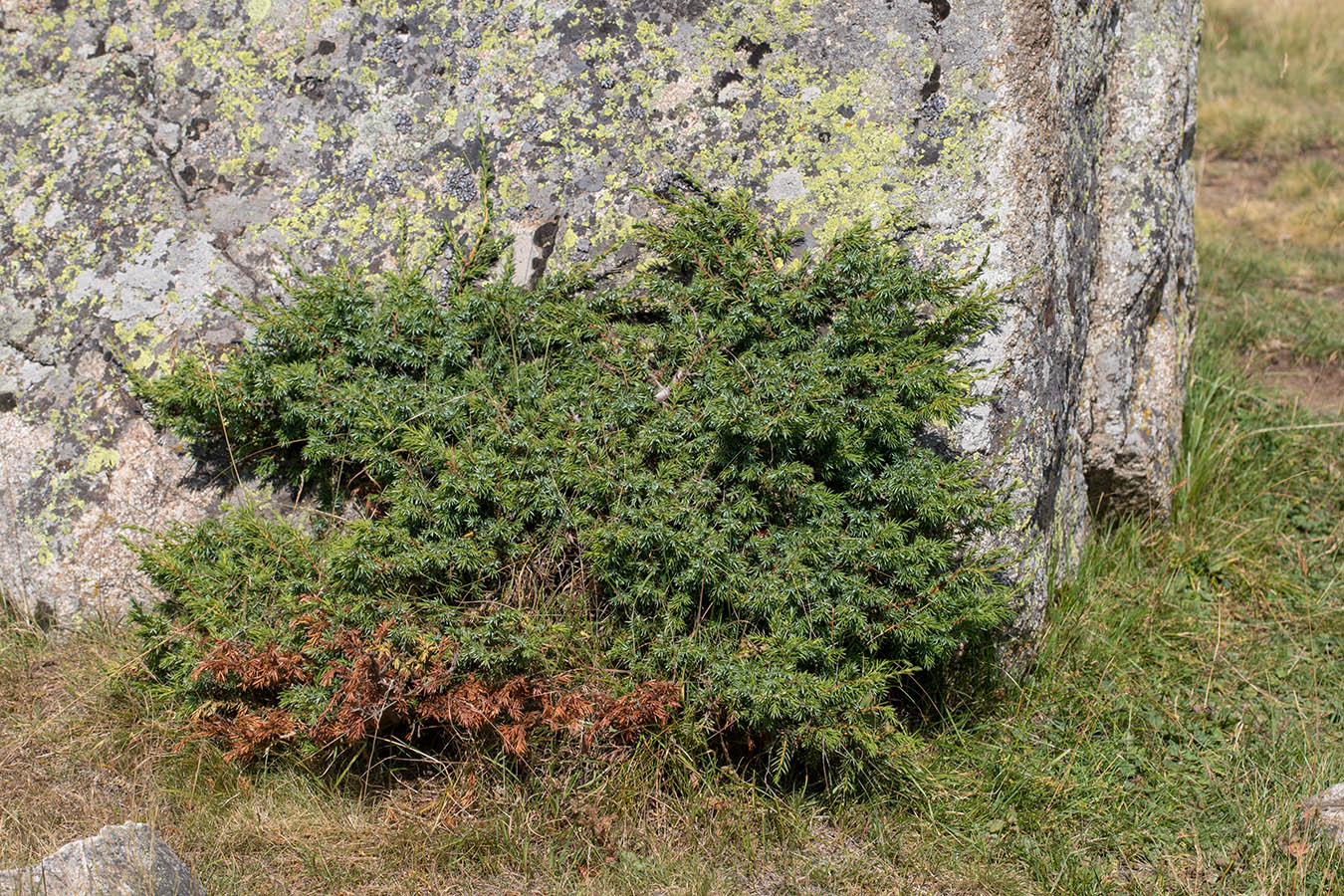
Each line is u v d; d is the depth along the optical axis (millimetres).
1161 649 3834
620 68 3627
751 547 3061
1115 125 4355
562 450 3109
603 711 2926
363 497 3439
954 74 3410
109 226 3717
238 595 3146
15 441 3613
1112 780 3293
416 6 3740
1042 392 3576
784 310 3254
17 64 3854
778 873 2906
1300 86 9320
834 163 3482
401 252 3627
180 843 2873
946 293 3324
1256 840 3049
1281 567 4309
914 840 3039
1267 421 5016
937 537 3217
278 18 3781
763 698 2812
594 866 2883
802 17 3521
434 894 2789
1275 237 7035
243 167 3729
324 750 3061
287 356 3455
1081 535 4164
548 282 3539
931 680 3424
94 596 3580
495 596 3098
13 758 3139
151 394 3473
